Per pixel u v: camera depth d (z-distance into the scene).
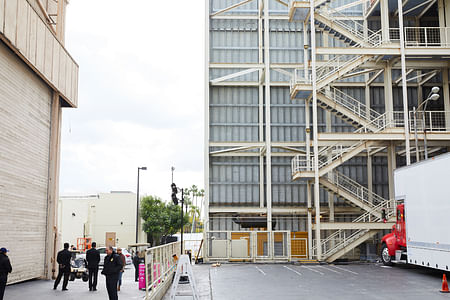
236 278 20.64
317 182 28.77
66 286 16.36
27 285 17.55
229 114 37.50
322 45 37.56
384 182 36.56
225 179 37.19
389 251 24.72
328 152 32.72
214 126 37.38
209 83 36.88
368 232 28.89
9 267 12.15
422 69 32.44
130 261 38.75
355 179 36.59
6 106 16.48
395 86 36.81
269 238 31.91
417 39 34.09
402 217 23.50
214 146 36.88
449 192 16.81
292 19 32.34
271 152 36.84
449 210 16.80
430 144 29.36
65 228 51.91
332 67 36.31
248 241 34.97
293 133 37.47
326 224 28.80
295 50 37.81
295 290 16.23
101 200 56.75
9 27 15.75
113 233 56.25
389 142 29.59
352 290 16.06
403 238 23.42
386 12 30.70
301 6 30.22
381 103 37.16
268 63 36.22
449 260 16.80
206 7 37.09
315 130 29.02
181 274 13.63
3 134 16.22
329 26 30.56
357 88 37.31
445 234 17.09
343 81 37.16
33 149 19.23
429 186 18.45
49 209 20.92
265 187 37.16
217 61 37.56
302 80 31.64
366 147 29.16
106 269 12.43
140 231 60.56
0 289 12.05
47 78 19.88
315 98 29.27
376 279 19.38
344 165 36.78
